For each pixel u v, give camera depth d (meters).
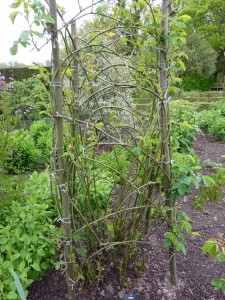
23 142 4.32
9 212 2.28
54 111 1.43
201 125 7.10
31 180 2.74
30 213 2.10
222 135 6.55
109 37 1.83
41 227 2.10
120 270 1.86
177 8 1.65
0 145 2.38
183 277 2.00
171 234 1.69
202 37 21.00
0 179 2.29
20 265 1.76
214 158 5.07
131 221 1.89
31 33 1.15
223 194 3.43
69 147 1.53
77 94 1.77
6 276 1.77
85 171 1.80
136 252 1.96
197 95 12.07
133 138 1.88
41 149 4.77
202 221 2.76
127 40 1.71
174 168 1.75
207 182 1.65
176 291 1.88
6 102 2.44
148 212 1.99
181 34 1.61
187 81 20.25
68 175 1.69
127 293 1.85
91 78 1.72
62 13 1.60
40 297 1.85
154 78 1.81
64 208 1.54
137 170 1.96
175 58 1.79
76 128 1.75
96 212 2.14
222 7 20.89
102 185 2.46
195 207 2.99
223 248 1.33
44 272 2.05
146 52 1.74
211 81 22.97
